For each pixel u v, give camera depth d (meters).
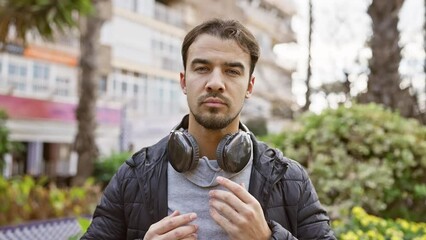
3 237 4.07
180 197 1.43
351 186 4.00
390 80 5.38
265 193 1.44
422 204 4.45
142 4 22.91
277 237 1.32
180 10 25.20
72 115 16.56
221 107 1.38
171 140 1.42
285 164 1.49
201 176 1.42
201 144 1.46
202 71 1.41
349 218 3.69
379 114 4.56
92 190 7.00
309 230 1.49
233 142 1.39
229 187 1.32
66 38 18.50
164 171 1.47
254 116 21.34
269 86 27.61
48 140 16.52
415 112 6.68
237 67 1.40
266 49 30.47
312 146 4.43
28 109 15.09
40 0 8.20
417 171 4.34
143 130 14.03
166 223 1.31
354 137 4.31
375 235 2.96
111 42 21.25
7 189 5.95
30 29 9.13
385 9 5.39
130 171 1.53
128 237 1.49
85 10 8.65
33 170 16.88
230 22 1.45
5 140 9.76
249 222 1.29
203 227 1.38
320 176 4.12
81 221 3.09
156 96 24.11
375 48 5.42
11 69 17.02
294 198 1.48
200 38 1.41
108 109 17.53
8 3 8.41
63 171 18.14
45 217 5.39
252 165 1.47
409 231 3.15
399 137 4.29
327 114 4.64
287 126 5.04
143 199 1.47
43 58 17.97
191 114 1.47
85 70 11.28
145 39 23.25
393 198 4.20
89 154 11.24
